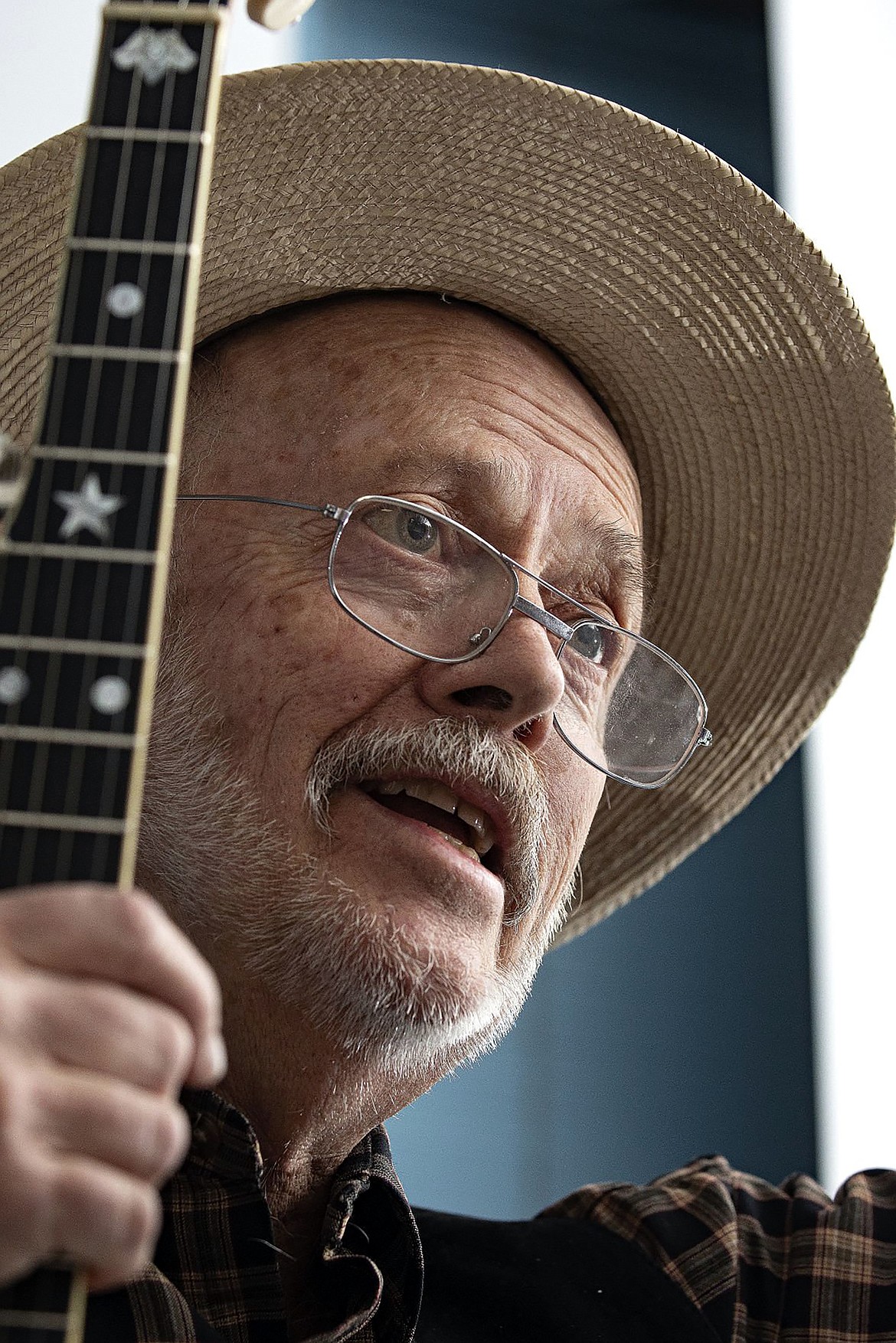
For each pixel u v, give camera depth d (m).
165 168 0.67
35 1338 0.52
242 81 1.19
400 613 1.21
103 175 0.67
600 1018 2.23
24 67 2.11
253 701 1.17
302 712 1.16
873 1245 1.33
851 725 2.42
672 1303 1.28
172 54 0.69
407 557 1.24
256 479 1.26
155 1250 1.05
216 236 1.27
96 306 0.65
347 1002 1.11
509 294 1.38
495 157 1.29
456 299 1.39
